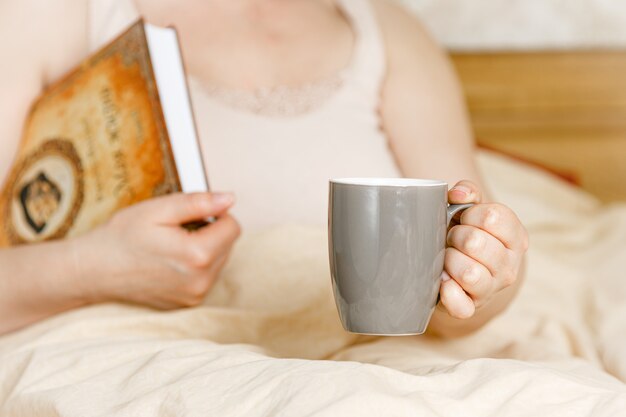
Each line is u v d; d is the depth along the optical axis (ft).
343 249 2.45
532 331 4.02
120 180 3.56
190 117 3.60
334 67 4.56
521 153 8.24
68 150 3.70
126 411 2.37
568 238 6.33
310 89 4.43
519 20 8.32
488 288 2.63
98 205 3.59
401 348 3.19
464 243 2.56
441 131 4.65
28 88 3.98
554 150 8.25
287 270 3.60
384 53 4.65
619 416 2.22
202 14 4.44
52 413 2.52
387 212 2.39
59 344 3.00
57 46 4.10
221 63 4.39
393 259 2.41
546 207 6.74
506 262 2.64
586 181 8.30
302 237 3.73
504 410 2.24
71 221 3.63
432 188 2.42
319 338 3.34
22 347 3.10
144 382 2.55
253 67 4.41
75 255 3.41
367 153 4.35
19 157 3.87
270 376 2.34
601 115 8.32
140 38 3.59
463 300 2.54
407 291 2.44
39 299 3.46
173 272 3.38
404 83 4.67
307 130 4.30
